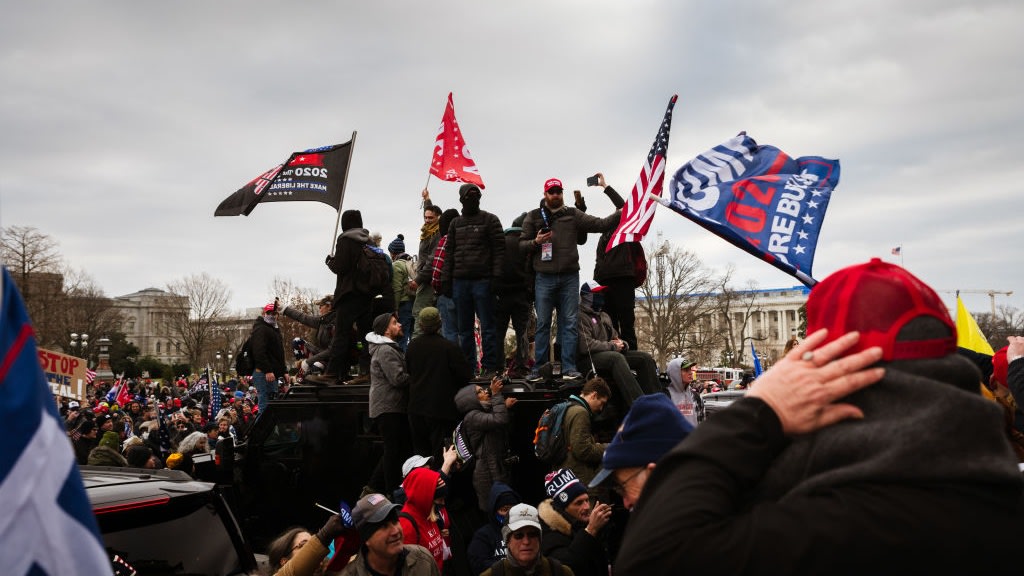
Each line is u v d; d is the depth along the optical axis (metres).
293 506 8.06
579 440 6.34
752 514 1.29
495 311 8.98
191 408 19.11
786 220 5.19
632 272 8.78
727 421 1.38
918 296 1.39
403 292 11.59
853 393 1.37
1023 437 5.25
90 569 1.90
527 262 8.98
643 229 7.44
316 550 4.68
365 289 9.46
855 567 1.21
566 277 7.98
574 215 8.16
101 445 10.27
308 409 8.18
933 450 1.26
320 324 11.44
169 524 4.76
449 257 8.96
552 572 5.19
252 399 28.34
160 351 140.38
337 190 11.09
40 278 73.31
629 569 1.30
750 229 5.23
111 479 5.05
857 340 1.38
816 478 1.31
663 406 2.18
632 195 7.63
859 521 1.23
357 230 9.59
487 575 5.16
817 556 1.21
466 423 6.78
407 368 7.52
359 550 4.73
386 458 7.52
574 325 7.87
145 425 14.49
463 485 7.08
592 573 5.53
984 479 1.25
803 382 1.36
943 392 1.30
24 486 1.83
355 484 7.79
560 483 5.76
